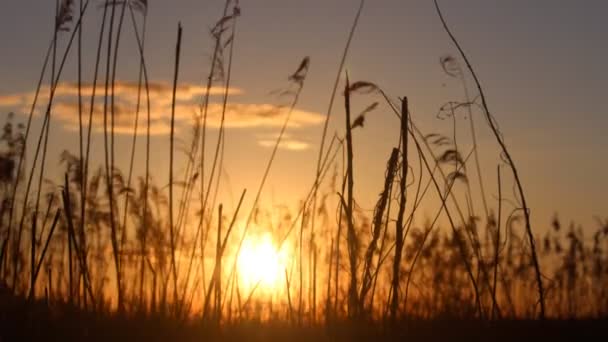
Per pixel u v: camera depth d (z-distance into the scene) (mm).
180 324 5199
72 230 5133
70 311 5121
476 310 5422
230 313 5633
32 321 4887
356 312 5027
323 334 5422
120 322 5207
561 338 5301
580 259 8609
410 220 4969
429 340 4965
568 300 7125
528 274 6383
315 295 5781
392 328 5000
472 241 5273
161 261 5898
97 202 6094
